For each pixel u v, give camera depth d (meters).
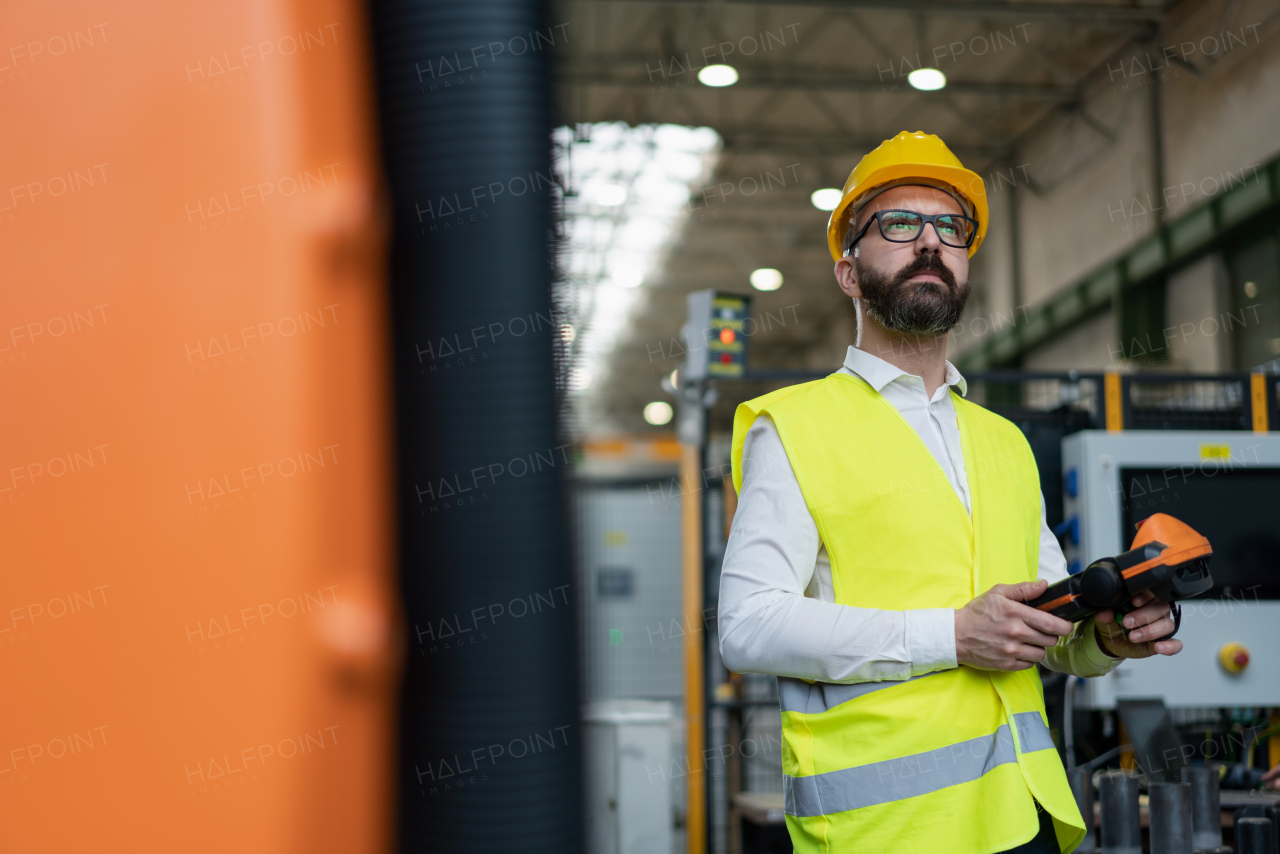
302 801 0.42
